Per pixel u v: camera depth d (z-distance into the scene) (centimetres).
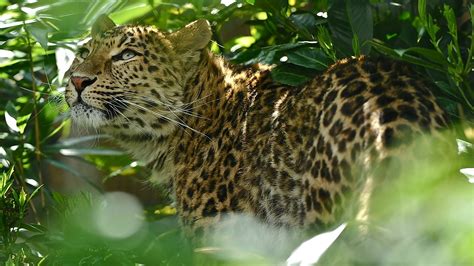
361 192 808
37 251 1004
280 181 943
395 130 812
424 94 860
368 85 877
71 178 1652
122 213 780
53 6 1173
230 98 1070
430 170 546
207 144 1060
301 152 925
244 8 1241
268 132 988
